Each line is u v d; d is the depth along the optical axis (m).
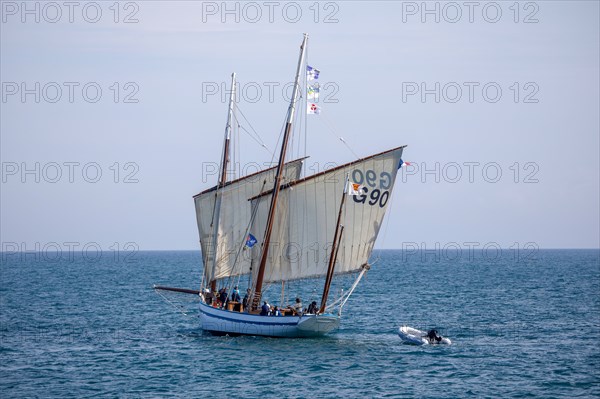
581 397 189.00
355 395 190.12
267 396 189.12
